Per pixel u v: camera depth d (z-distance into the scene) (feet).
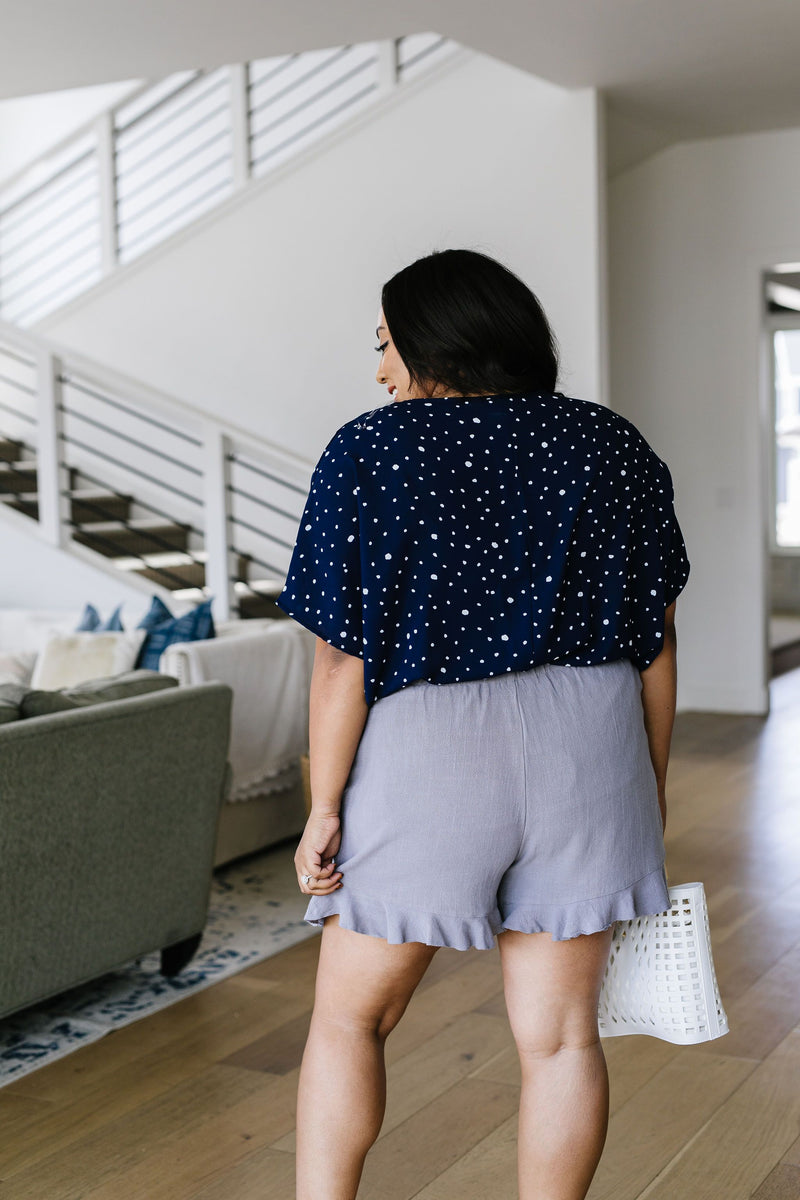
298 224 19.99
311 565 4.56
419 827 4.49
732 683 21.83
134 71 16.49
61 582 17.56
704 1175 6.79
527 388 4.79
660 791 5.36
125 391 17.30
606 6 14.02
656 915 5.08
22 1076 8.30
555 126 17.67
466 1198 6.60
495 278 4.78
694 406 21.53
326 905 4.76
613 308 21.86
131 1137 7.40
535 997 4.86
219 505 17.10
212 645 13.01
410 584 4.45
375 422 4.55
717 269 21.12
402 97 18.81
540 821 4.55
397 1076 8.14
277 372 20.47
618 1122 7.45
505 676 4.57
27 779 8.37
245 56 15.90
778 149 20.49
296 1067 8.35
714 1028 5.06
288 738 13.88
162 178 24.70
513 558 4.52
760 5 14.05
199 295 21.01
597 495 4.66
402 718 4.50
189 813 9.94
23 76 16.72
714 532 21.66
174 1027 9.10
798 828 14.28
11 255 26.58
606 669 4.78
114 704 9.26
